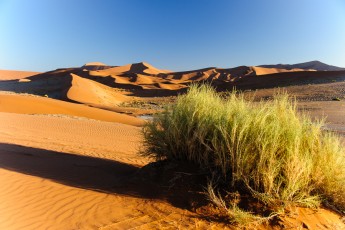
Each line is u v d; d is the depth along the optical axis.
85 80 81.38
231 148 5.66
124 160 10.48
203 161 6.34
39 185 6.31
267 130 5.61
